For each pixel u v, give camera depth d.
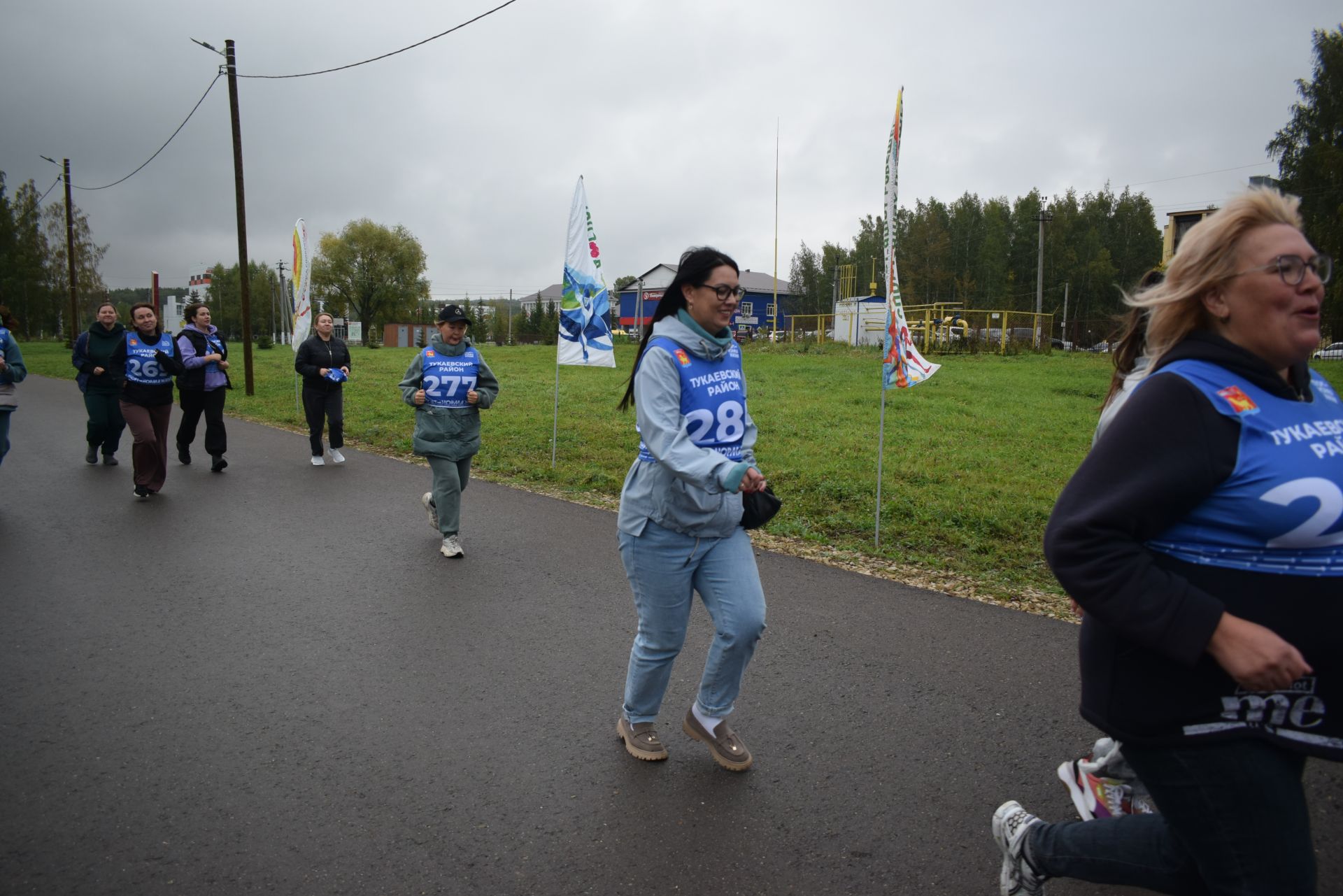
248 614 4.84
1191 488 1.53
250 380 18.52
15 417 14.50
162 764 3.21
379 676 4.02
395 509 7.57
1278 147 35.09
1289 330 1.58
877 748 3.36
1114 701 1.68
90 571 5.61
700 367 2.95
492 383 6.18
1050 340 33.66
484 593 5.24
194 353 9.05
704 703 3.19
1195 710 1.60
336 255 65.88
